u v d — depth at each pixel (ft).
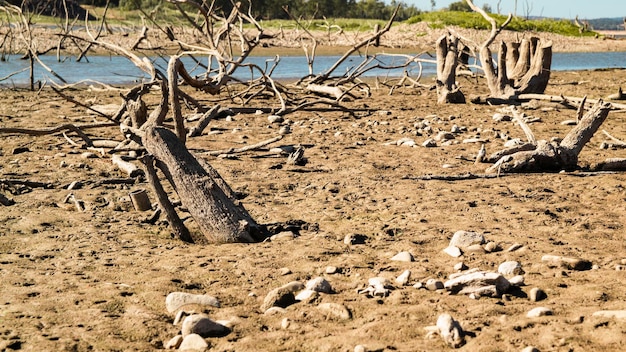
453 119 52.42
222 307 16.37
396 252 20.54
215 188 22.82
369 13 362.33
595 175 32.53
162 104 25.93
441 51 64.08
